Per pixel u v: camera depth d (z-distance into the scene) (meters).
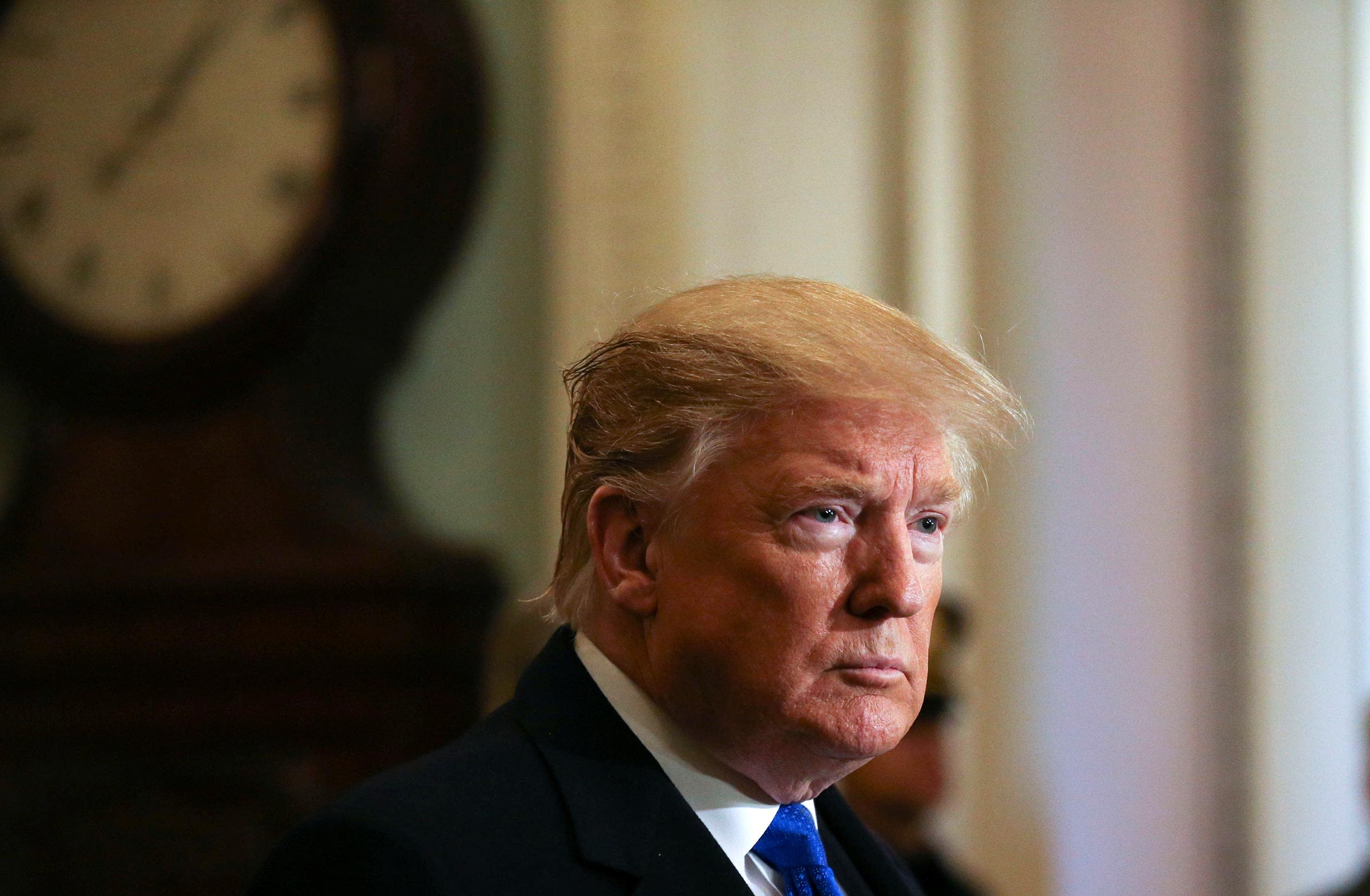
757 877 5.39
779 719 5.04
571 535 5.68
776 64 16.05
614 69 15.95
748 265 15.67
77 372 16.36
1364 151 16.73
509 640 15.17
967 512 5.63
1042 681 15.70
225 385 15.85
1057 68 16.48
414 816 4.75
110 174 16.70
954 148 16.05
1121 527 15.95
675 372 5.22
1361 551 16.20
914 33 15.96
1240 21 16.45
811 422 5.03
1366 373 16.45
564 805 5.04
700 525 5.12
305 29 16.05
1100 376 16.09
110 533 16.14
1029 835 15.39
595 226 15.78
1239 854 15.54
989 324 15.88
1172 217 16.27
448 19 15.78
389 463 16.20
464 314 16.41
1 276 16.89
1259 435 15.99
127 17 16.97
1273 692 15.73
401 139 15.48
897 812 11.45
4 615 16.30
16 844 15.78
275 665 15.27
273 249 15.77
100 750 15.80
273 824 15.09
